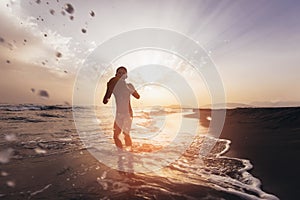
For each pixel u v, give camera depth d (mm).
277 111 6293
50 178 1701
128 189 1478
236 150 2627
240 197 1325
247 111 7539
